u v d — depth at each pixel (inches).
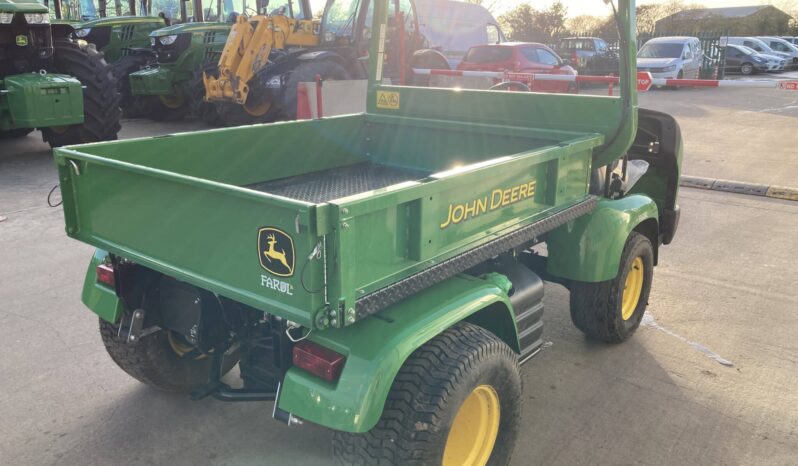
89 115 348.2
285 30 418.6
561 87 554.6
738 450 114.4
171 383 124.1
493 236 100.7
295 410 82.6
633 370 141.2
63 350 146.3
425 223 85.5
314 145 153.6
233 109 428.1
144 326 108.7
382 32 161.5
